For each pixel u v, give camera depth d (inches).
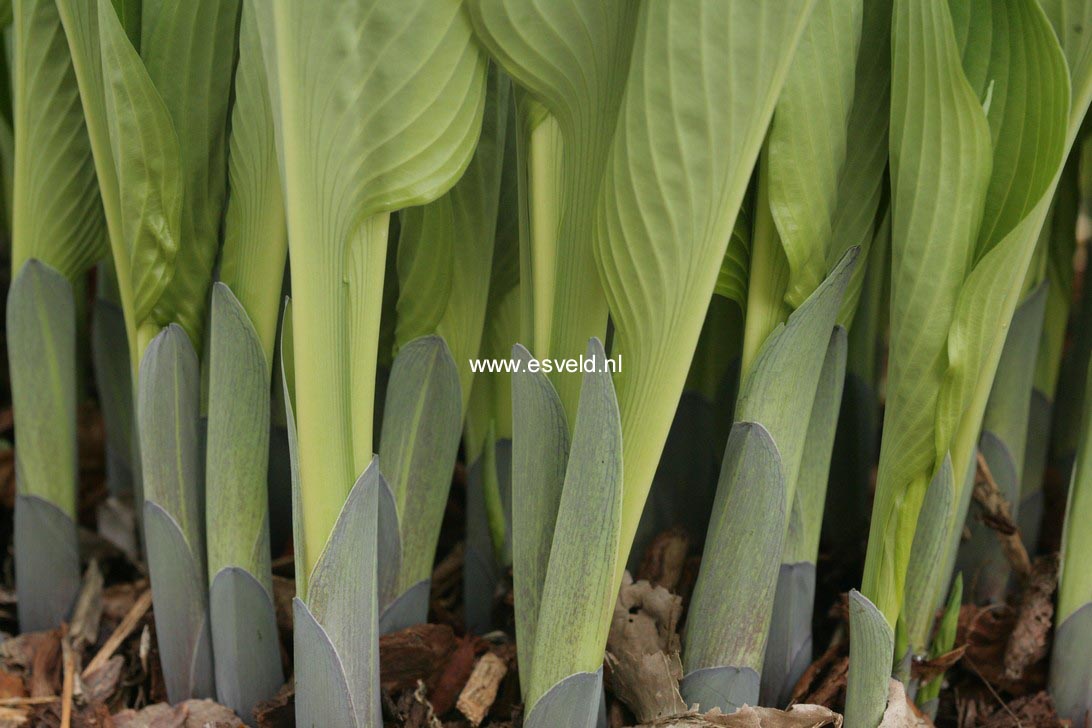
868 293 15.3
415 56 11.7
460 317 14.2
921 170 12.3
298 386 12.2
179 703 14.7
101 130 13.4
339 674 12.9
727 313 15.3
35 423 15.4
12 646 15.6
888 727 13.4
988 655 15.4
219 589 14.0
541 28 11.8
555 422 12.8
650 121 11.6
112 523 17.2
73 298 15.4
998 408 15.8
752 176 13.0
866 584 13.6
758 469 13.0
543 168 12.6
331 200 12.0
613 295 12.3
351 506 12.6
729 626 13.5
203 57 13.1
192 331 14.1
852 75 12.3
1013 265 12.3
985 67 12.5
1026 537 17.0
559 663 12.8
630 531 12.7
